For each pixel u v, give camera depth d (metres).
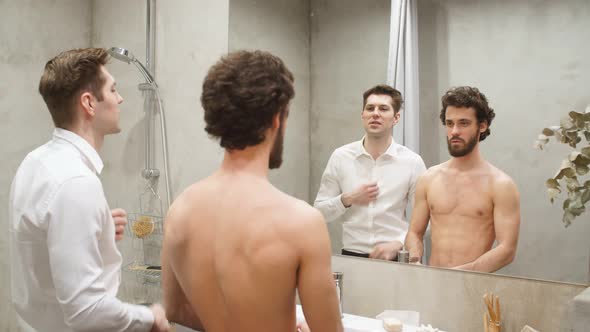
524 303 1.35
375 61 1.62
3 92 2.15
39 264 1.18
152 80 2.05
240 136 0.76
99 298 1.10
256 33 1.83
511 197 1.38
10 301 2.20
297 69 1.77
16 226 1.19
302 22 1.76
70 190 1.11
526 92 1.36
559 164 1.31
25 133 2.24
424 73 1.53
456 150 1.47
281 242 0.73
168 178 2.06
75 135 1.25
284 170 1.79
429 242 1.52
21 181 1.22
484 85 1.42
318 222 0.75
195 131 2.00
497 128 1.41
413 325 1.49
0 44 2.13
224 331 0.78
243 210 0.75
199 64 1.99
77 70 1.24
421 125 1.54
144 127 2.19
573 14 1.29
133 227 2.02
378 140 1.62
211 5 1.95
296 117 1.78
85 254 1.10
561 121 1.30
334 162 1.70
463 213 1.46
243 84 0.74
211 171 1.95
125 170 2.27
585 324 1.06
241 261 0.74
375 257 1.63
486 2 1.42
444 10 1.49
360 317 1.54
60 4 2.34
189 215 0.81
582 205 1.27
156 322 1.23
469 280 1.44
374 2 1.62
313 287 0.73
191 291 0.80
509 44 1.38
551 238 1.32
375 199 1.63
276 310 0.74
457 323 1.46
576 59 1.29
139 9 2.23
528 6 1.35
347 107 1.68
